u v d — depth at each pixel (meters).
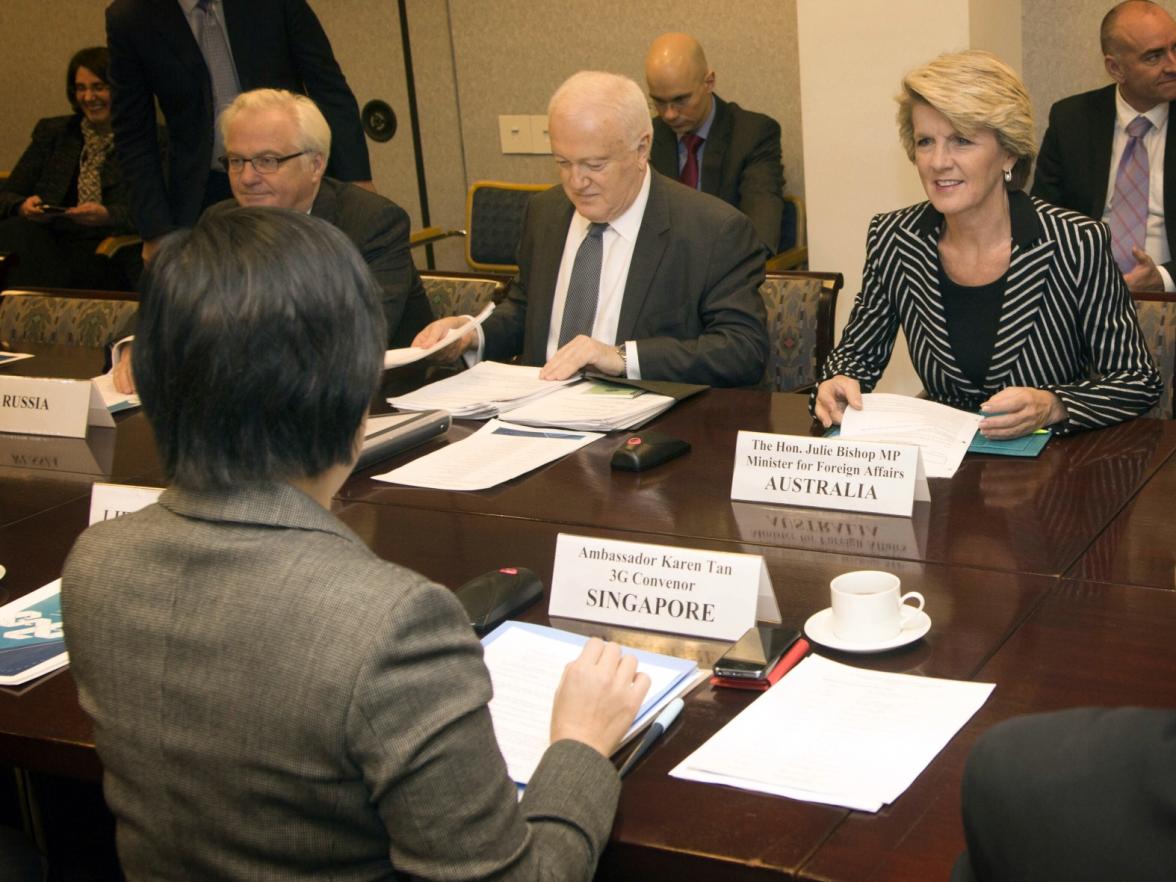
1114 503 1.91
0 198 5.79
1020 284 2.43
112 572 1.08
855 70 4.03
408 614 0.99
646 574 1.63
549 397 2.60
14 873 1.66
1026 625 1.54
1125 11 3.80
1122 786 0.71
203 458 1.03
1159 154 3.88
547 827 1.10
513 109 5.53
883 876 1.10
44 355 3.36
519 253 3.18
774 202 4.57
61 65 6.41
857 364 2.65
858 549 1.82
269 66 4.09
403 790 0.97
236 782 1.02
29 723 1.50
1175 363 2.65
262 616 1.00
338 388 1.03
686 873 1.17
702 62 4.60
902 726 1.32
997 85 2.27
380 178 5.88
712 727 1.37
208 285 1.00
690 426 2.43
